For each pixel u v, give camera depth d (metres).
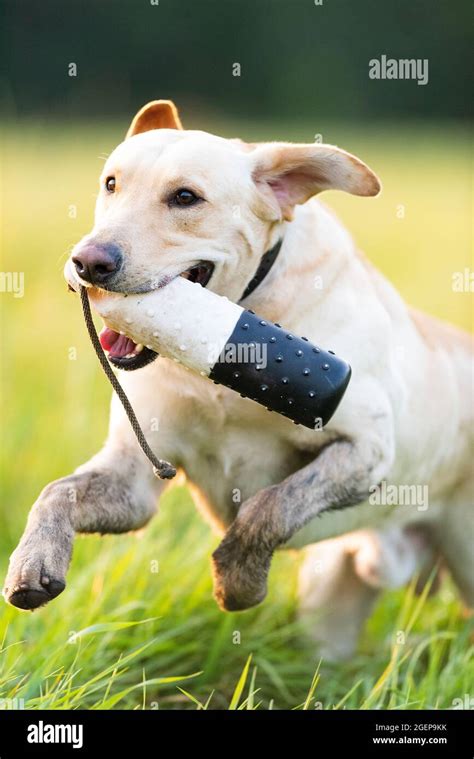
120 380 5.62
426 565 7.16
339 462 5.49
